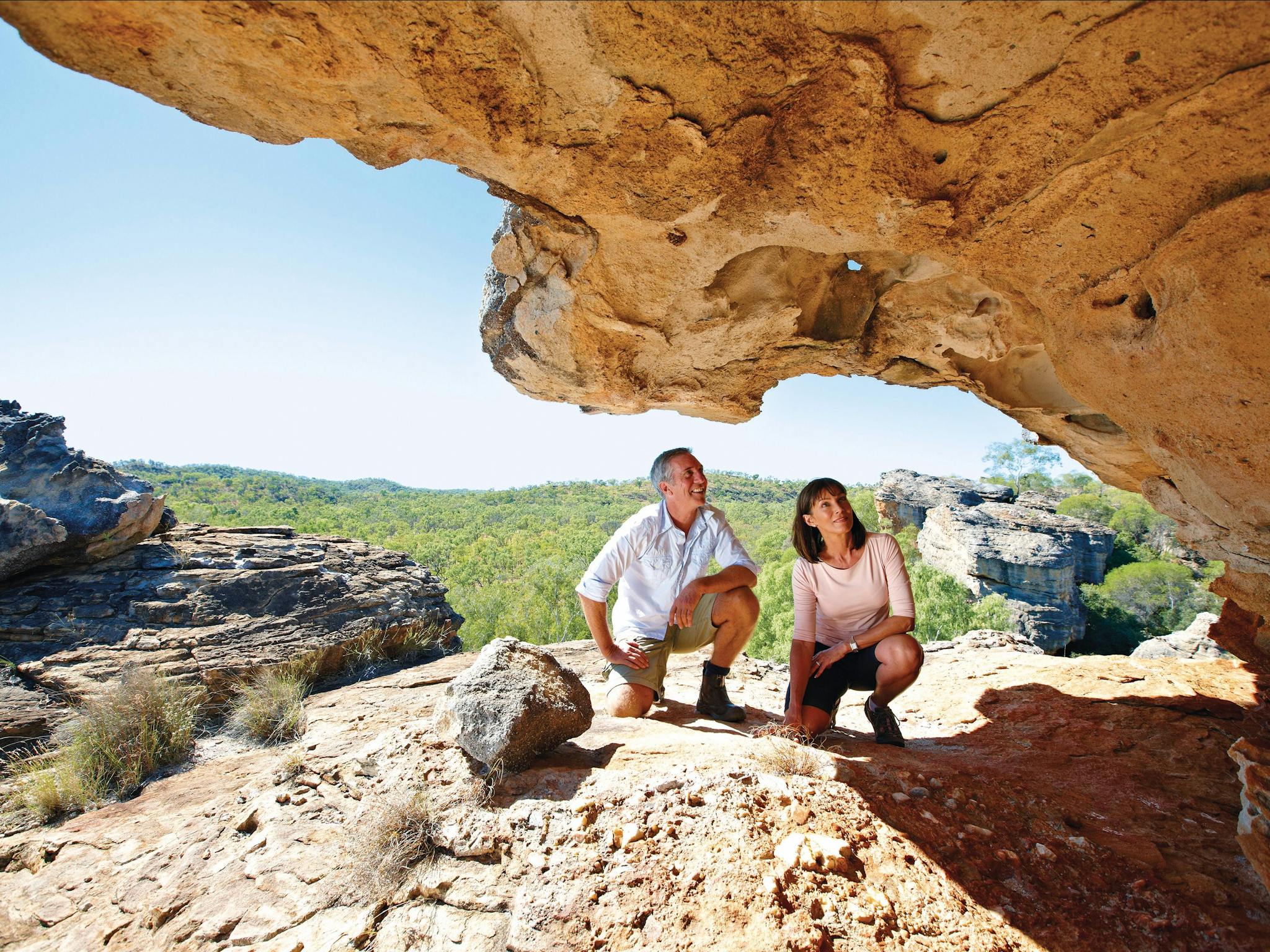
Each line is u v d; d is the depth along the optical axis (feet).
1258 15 4.76
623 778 8.04
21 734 13.84
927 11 5.38
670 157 7.13
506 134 6.61
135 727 13.41
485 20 5.40
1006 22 5.35
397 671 19.47
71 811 11.21
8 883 8.96
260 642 17.90
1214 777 9.53
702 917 5.88
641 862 6.59
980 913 6.06
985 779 8.51
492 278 12.80
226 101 6.06
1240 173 5.76
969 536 122.11
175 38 5.23
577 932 5.98
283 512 256.52
